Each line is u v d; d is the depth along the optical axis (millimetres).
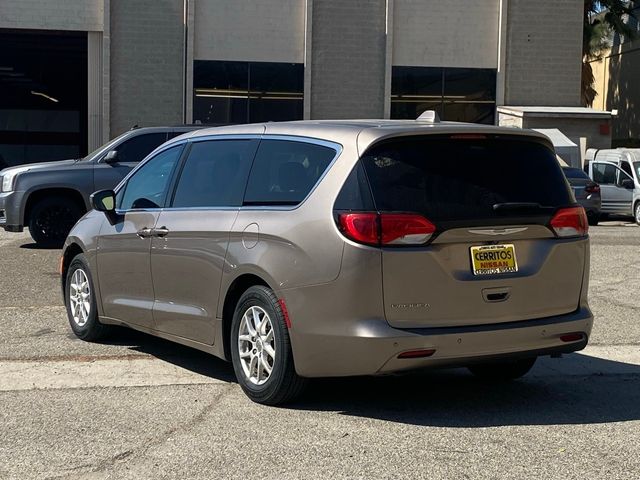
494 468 4996
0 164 37781
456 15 30516
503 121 30547
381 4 30203
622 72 44312
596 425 5875
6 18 29047
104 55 29250
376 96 30422
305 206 5891
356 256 5547
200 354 7824
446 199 5754
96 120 29672
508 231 5887
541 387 6930
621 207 24375
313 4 29891
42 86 43938
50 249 15320
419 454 5219
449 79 30734
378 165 5723
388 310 5574
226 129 6977
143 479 4809
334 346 5641
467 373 7391
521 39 31000
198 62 29656
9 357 7629
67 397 6434
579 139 29266
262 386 6121
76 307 8336
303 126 6348
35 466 5016
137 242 7320
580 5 31094
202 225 6637
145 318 7293
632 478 4871
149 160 7688
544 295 6043
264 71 29906
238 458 5133
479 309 5785
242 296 6262
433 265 5645
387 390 6734
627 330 9055
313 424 5789
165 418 5914
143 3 29344
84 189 15453
